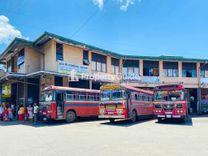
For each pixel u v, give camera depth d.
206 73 36.12
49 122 21.44
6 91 29.70
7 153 9.13
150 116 24.56
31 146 10.42
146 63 34.25
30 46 26.39
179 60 34.84
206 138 12.29
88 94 22.91
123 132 14.65
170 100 20.02
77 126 18.22
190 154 8.78
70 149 9.72
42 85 25.42
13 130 16.16
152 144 10.70
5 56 31.97
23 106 25.34
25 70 25.95
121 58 32.59
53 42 24.62
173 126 17.83
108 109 19.66
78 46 26.52
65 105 20.73
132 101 20.39
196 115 31.39
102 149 9.69
